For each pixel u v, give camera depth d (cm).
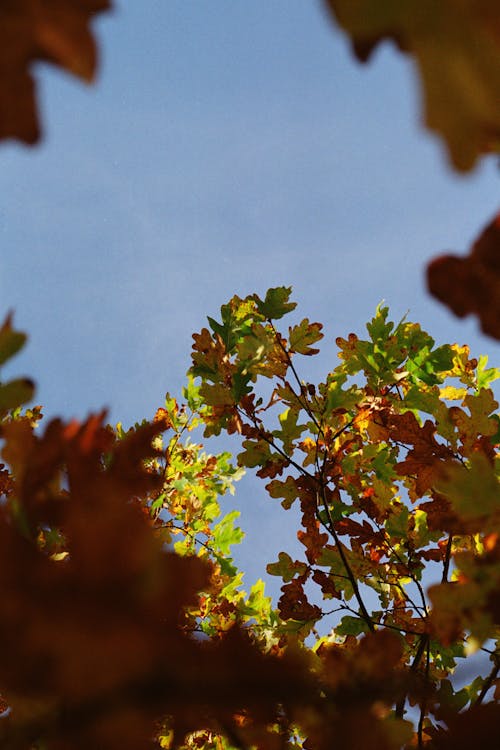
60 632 66
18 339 93
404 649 281
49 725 71
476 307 76
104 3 53
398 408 312
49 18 53
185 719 96
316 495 303
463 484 112
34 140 55
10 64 53
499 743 98
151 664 70
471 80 50
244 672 78
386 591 286
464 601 112
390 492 291
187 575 69
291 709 95
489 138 51
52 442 86
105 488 82
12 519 82
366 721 96
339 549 280
